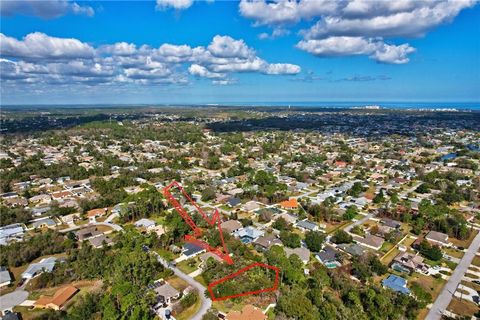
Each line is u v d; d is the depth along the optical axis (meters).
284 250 97.06
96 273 88.06
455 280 86.06
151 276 85.81
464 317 71.00
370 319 69.38
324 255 96.69
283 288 78.31
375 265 88.88
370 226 120.44
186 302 75.00
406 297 73.75
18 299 79.38
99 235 115.00
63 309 74.94
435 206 126.50
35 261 97.56
